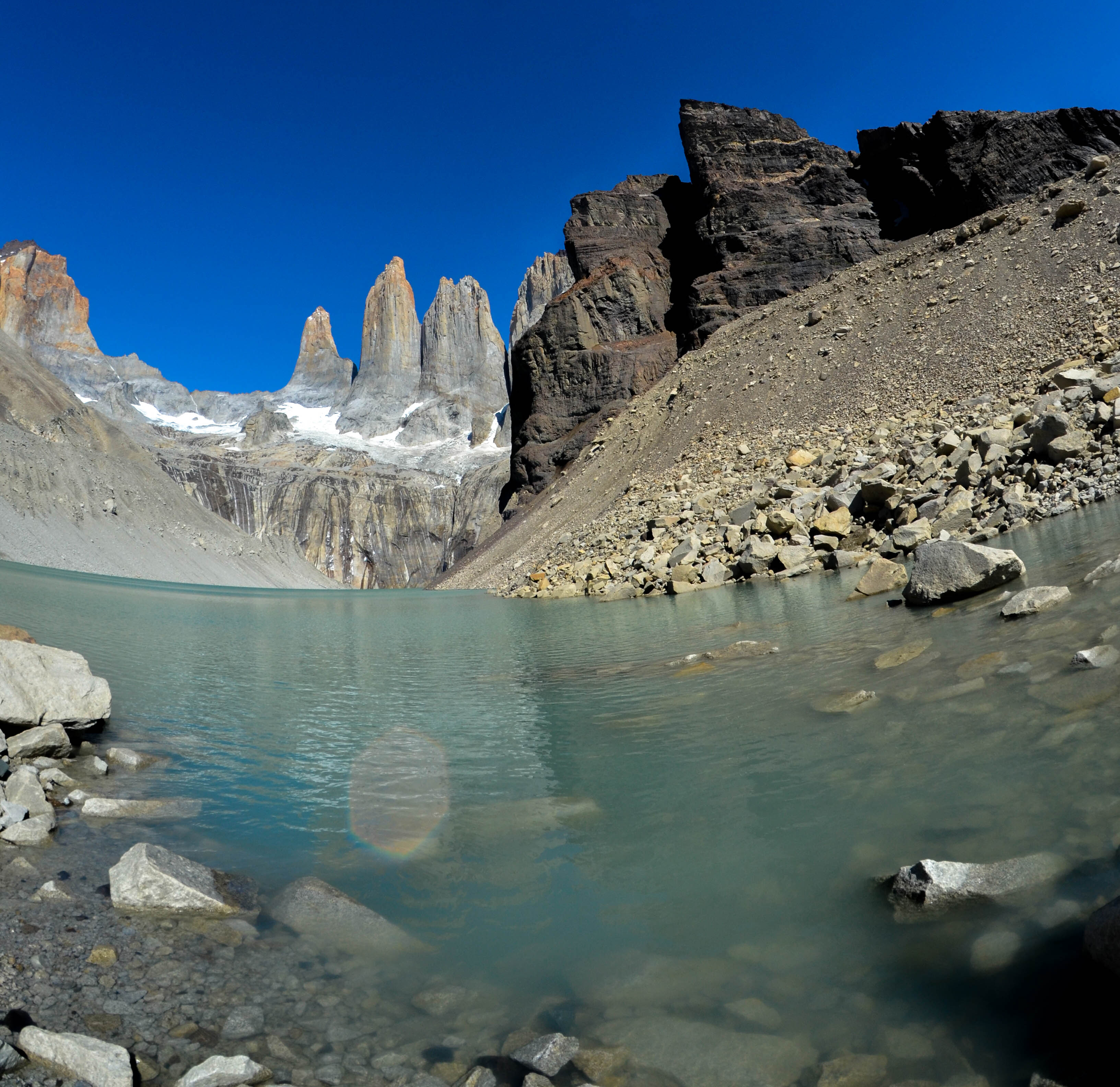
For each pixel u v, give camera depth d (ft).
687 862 13.79
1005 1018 8.10
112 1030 9.62
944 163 236.43
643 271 308.19
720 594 70.13
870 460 94.17
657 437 193.77
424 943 12.05
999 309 134.31
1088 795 12.25
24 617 65.10
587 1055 8.82
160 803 19.27
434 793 19.56
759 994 9.62
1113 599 24.00
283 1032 9.68
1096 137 213.05
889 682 22.91
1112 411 62.18
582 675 35.81
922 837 12.54
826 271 250.37
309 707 32.53
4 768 20.13
